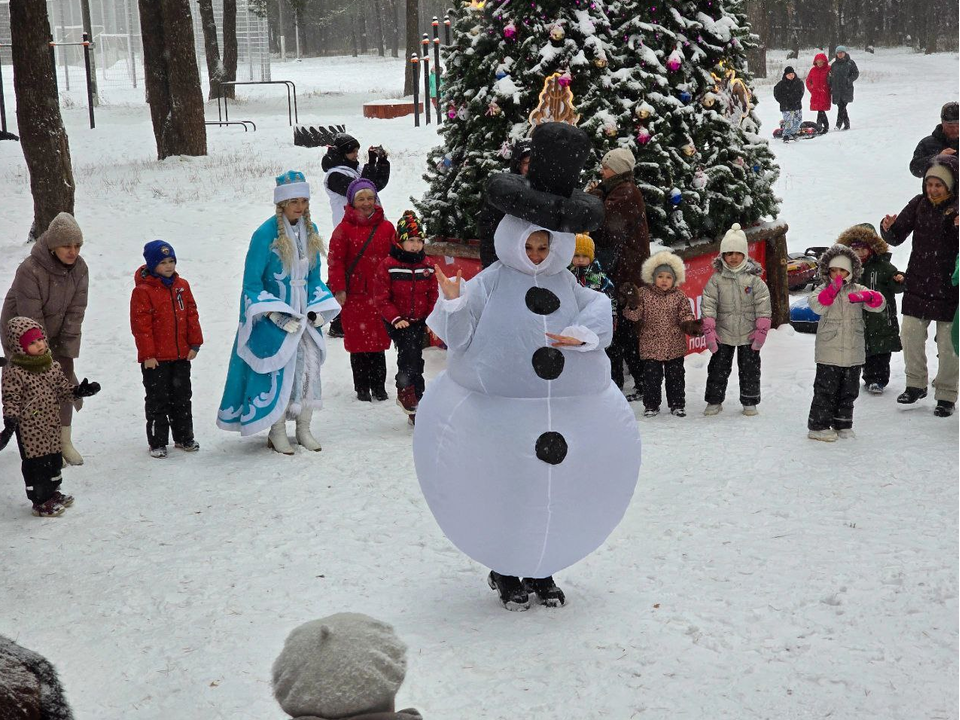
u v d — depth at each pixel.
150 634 4.93
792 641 4.58
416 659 4.54
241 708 4.23
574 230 4.45
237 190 18.67
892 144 23.23
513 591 5.07
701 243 9.80
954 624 4.57
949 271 7.66
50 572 5.70
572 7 9.39
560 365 4.56
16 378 6.43
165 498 6.81
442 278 4.54
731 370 8.76
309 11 83.62
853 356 7.19
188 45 23.22
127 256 14.37
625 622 4.84
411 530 6.16
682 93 9.71
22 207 17.83
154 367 7.49
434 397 4.83
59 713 1.92
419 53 40.59
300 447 7.76
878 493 6.29
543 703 4.14
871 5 57.00
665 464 7.02
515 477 4.57
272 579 5.52
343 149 11.57
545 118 9.10
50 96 14.76
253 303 7.42
